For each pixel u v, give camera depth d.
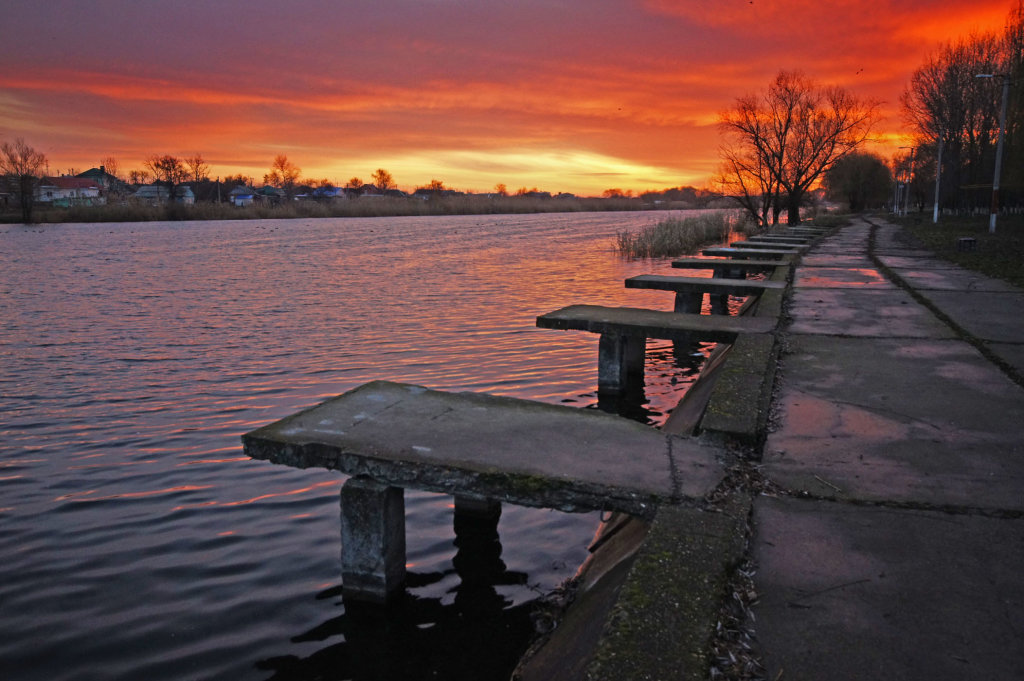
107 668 4.07
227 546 5.58
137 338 14.45
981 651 2.80
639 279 14.20
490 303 19.30
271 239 51.97
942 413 5.90
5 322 16.45
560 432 5.22
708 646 2.75
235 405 9.61
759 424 5.43
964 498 4.23
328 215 101.19
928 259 20.48
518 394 10.05
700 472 4.54
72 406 9.56
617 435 5.21
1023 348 8.27
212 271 28.88
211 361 12.28
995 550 3.61
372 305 18.98
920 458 4.88
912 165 72.12
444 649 4.20
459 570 5.12
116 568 5.23
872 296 12.76
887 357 7.97
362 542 4.67
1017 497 4.24
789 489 4.38
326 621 4.52
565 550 5.43
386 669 4.02
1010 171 38.81
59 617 4.59
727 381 6.54
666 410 9.35
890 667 2.71
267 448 4.86
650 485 4.28
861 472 4.63
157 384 10.73
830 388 6.71
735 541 3.57
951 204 63.53
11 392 10.27
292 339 14.23
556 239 49.91
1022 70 38.00
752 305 14.81
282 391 10.30
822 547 3.64
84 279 26.03
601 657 2.67
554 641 3.83
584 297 20.59
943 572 3.40
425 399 6.02
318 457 4.78
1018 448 5.06
